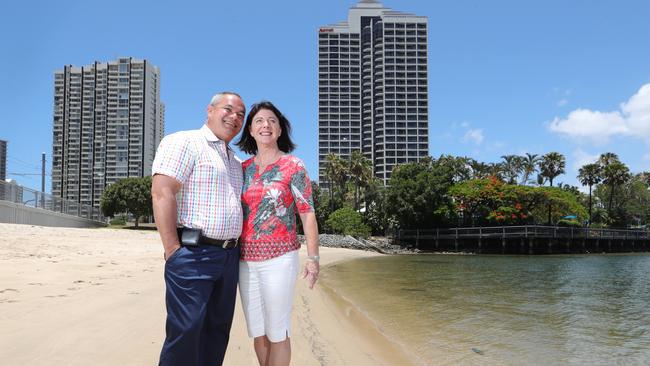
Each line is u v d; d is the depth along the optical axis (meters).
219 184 2.81
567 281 18.66
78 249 17.42
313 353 5.35
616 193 81.69
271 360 3.08
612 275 22.22
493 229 54.12
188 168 2.73
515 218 55.44
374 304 10.59
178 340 2.68
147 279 9.66
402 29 119.19
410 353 5.91
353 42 122.62
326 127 120.88
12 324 4.85
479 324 8.28
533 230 51.12
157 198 2.64
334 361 5.07
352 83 122.06
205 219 2.73
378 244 58.31
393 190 59.06
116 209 56.97
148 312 5.96
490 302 11.49
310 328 6.95
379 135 118.44
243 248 3.03
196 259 2.69
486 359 5.84
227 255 2.83
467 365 5.53
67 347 4.16
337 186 70.38
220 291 2.85
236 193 2.94
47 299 6.46
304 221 3.12
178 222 2.77
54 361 3.76
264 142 3.10
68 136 88.50
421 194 57.47
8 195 26.33
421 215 57.91
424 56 119.06
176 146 2.71
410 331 7.43
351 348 5.83
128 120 89.06
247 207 3.03
